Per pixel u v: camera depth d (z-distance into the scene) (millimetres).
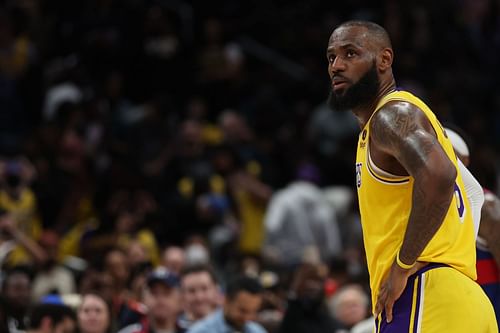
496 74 33469
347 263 20234
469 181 10156
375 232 9492
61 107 28688
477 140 30172
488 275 11031
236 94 31844
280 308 18969
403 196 9305
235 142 28391
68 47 32688
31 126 30500
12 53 31719
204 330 16047
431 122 9336
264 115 30000
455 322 9156
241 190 25312
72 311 16188
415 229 8930
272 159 29125
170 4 34062
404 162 9000
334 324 17281
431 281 9258
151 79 32031
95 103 29328
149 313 16906
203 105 31297
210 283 17344
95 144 28297
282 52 33562
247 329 16141
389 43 9656
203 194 25625
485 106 32438
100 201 25984
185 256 22016
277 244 24047
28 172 24641
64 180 26062
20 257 21859
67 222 25422
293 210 24156
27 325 17375
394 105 9250
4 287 18188
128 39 32250
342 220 25578
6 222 21312
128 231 23094
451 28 33375
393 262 9219
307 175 26141
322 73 32906
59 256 22625
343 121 28797
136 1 32906
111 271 19812
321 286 17375
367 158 9438
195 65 32375
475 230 10047
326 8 34094
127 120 29391
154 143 28328
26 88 30641
